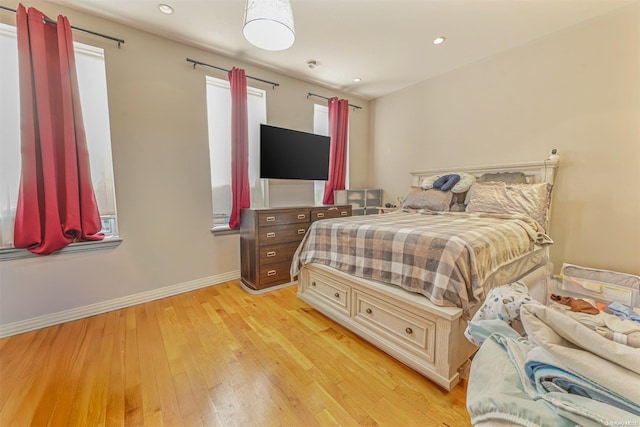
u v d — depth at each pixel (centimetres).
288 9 153
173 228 266
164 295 262
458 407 128
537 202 229
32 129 189
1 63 188
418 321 147
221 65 288
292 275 242
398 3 207
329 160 386
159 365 159
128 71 235
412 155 386
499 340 82
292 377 149
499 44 270
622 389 50
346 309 196
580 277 230
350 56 293
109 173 235
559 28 243
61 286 211
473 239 149
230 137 303
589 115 234
